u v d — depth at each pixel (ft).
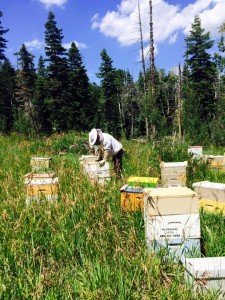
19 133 84.33
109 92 182.09
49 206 19.06
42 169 32.68
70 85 156.35
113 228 16.79
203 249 15.72
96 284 12.40
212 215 19.65
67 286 12.48
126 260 13.82
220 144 88.02
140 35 102.94
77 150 61.21
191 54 143.13
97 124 185.68
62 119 151.64
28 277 12.38
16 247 14.85
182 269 13.82
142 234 17.08
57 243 15.89
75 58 178.19
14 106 168.76
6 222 16.75
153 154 38.78
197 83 137.08
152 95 67.15
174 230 14.62
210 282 11.87
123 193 20.40
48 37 151.53
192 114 80.89
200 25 141.28
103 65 181.68
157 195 14.62
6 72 180.65
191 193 14.79
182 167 27.91
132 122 181.88
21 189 22.33
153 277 12.96
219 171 33.86
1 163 37.04
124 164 36.63
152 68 85.05
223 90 158.51
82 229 16.52
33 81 175.63
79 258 15.35
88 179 23.97
